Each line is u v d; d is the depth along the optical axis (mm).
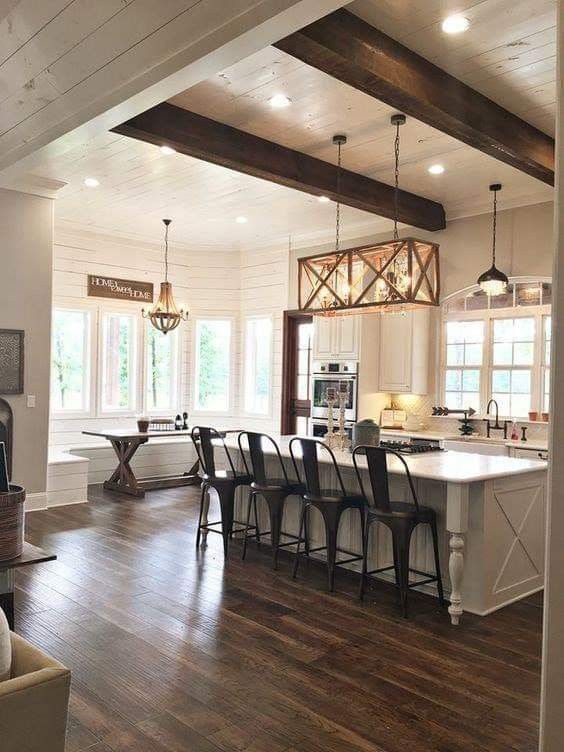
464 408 7102
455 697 2916
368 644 3480
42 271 6352
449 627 3746
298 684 3008
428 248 5012
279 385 8898
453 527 3801
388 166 5773
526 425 6484
